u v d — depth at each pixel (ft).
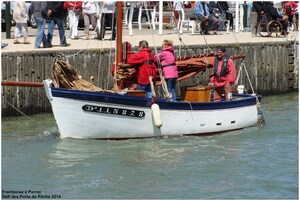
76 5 141.38
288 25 169.58
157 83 102.83
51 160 91.09
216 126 104.58
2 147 96.63
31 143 98.48
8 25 143.33
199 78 133.69
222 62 106.83
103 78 124.26
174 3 159.94
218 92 107.45
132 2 148.36
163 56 101.86
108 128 97.66
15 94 115.24
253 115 109.70
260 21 159.53
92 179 84.84
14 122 112.78
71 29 142.31
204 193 81.25
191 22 160.56
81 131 97.30
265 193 81.51
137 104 97.86
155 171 87.71
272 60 147.13
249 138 103.35
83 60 121.70
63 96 95.50
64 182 83.87
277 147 98.78
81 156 92.63
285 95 148.25
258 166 90.27
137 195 80.43
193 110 101.71
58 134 103.19
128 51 100.99
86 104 96.12
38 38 124.88
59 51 119.65
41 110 118.32
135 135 99.19
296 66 151.84
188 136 102.37
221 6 170.40
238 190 81.76
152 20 162.91
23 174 86.33
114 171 87.40
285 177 86.22
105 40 139.33
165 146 97.60
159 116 98.32
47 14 125.08
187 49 132.67
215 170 88.43
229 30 172.14
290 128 109.70
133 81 101.04
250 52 143.02
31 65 116.98
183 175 86.53
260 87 145.28
